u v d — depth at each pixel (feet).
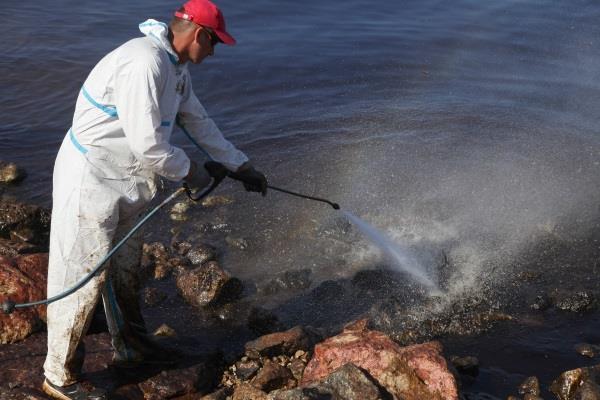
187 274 19.01
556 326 17.81
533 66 36.19
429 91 33.14
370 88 33.35
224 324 17.93
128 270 14.65
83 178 12.76
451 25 42.19
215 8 12.70
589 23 42.68
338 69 35.45
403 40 39.55
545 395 15.43
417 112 30.76
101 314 17.46
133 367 15.28
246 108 31.04
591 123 29.76
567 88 33.47
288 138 28.25
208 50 12.98
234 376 15.76
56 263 13.14
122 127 12.67
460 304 18.62
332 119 30.01
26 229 21.99
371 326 17.76
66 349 13.51
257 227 22.34
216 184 14.33
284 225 22.44
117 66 12.21
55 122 29.53
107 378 14.87
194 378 15.10
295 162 26.37
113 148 12.84
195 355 16.21
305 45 38.42
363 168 25.95
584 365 16.39
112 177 12.98
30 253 19.76
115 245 14.11
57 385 13.83
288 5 45.01
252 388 14.39
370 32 40.73
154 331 17.42
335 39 39.50
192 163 13.55
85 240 12.98
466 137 28.40
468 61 36.78
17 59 35.27
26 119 29.68
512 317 18.11
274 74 34.50
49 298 13.10
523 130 29.01
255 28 40.91
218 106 31.17
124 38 39.06
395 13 44.37
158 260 20.34
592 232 21.97
